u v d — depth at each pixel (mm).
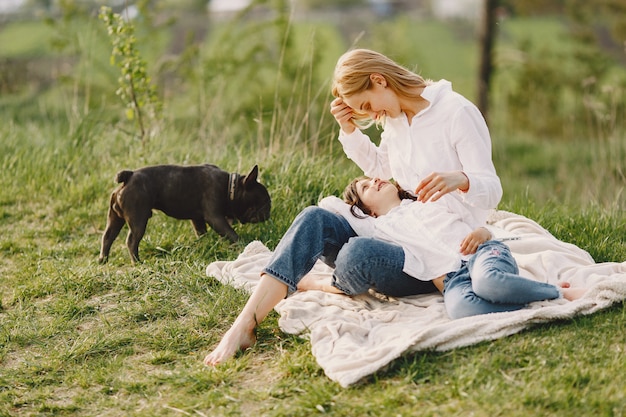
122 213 4625
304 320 3605
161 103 6758
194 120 8320
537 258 3930
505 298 3320
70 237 5328
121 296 4250
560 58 16000
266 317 3746
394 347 3127
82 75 10086
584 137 14727
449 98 3658
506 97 16609
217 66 10523
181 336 3725
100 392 3268
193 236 4980
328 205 3758
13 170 6535
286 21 11094
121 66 6488
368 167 4188
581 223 5098
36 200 6031
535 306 3406
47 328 3904
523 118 16219
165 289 4230
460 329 3170
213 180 4742
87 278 4422
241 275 4195
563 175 9633
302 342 3475
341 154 6707
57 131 7930
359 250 3555
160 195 4672
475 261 3426
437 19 32094
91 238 5262
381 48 16297
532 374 2918
